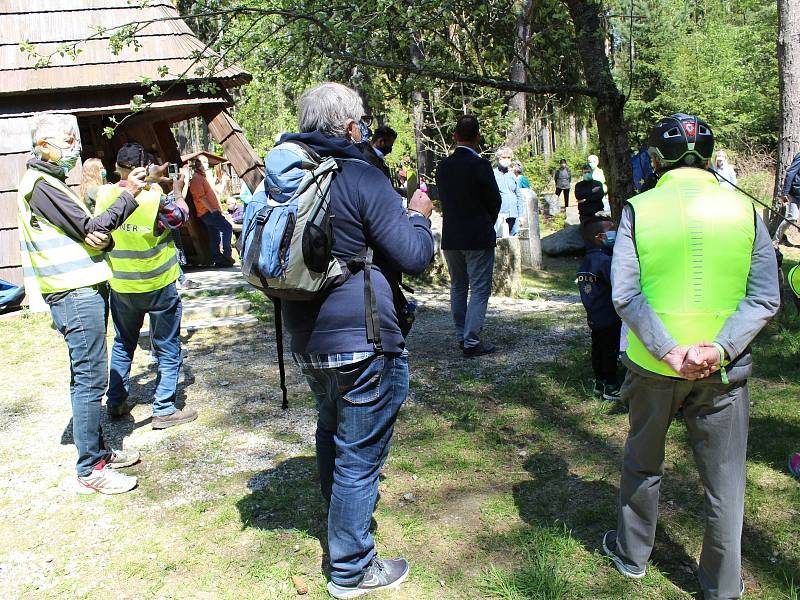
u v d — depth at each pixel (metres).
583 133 28.00
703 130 2.70
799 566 3.01
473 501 3.71
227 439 4.70
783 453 3.98
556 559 3.11
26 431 5.01
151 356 6.64
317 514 3.67
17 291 8.57
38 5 9.09
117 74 8.72
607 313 4.84
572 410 4.90
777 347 5.84
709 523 2.71
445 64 5.64
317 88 2.82
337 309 2.74
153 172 4.50
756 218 2.61
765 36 26.73
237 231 13.54
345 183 2.71
